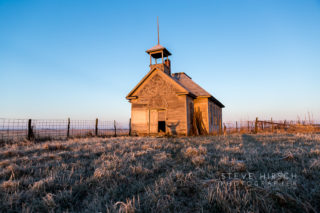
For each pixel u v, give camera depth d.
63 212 3.21
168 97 18.02
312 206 2.84
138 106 19.02
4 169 5.27
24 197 3.71
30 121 12.45
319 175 3.98
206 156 6.65
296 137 12.17
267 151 6.89
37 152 7.83
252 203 3.07
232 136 15.06
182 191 3.81
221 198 3.12
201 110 19.52
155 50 19.94
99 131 19.75
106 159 6.71
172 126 17.47
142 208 3.20
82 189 4.18
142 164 5.98
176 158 7.03
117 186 4.22
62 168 5.54
